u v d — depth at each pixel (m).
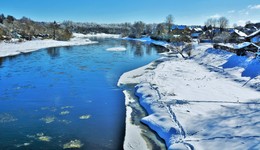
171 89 26.25
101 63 47.16
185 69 38.50
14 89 28.17
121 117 20.53
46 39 103.56
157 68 40.38
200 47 62.09
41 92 27.12
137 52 67.75
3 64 44.16
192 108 20.22
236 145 13.11
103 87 29.52
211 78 31.14
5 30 98.50
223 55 43.19
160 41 108.31
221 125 15.91
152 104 22.08
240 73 31.20
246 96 22.55
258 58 32.94
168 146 15.27
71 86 29.73
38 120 19.84
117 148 15.66
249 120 15.98
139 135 17.23
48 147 15.74
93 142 16.41
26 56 55.28
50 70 39.19
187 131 16.08
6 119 19.94
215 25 120.38
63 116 20.69
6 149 15.45
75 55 58.38
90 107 22.81
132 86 30.14
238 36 73.12
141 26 168.62
